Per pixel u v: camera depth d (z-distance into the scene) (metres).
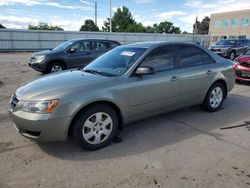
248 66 8.21
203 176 2.95
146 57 4.09
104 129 3.64
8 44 27.70
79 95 3.32
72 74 4.09
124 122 3.90
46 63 9.79
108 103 3.65
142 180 2.88
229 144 3.79
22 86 3.75
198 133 4.20
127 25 66.00
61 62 10.10
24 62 16.03
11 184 2.79
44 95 3.23
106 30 68.06
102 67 4.30
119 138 3.91
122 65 4.09
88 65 4.65
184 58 4.68
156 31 93.56
